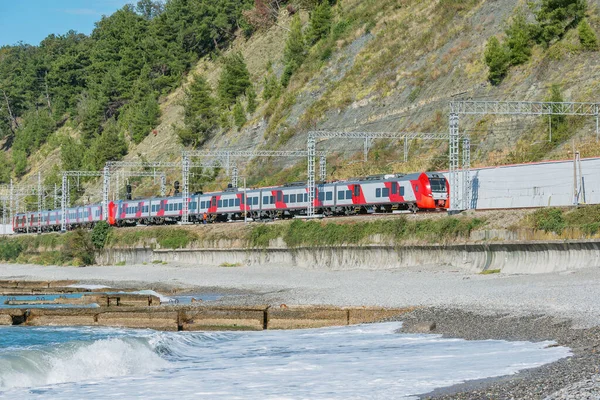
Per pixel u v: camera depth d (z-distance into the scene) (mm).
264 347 30922
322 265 66938
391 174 72438
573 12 87562
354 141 100062
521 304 35375
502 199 63469
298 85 119562
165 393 21359
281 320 38344
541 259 47875
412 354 26844
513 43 89250
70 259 101062
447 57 99688
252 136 119875
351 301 42438
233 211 89000
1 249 117938
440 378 21641
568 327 28797
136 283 68812
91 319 40125
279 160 109938
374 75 108062
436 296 41594
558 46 84875
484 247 52219
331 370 24328
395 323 35812
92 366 25875
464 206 66812
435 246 56906
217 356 28812
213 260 79938
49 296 59125
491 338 29297
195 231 86875
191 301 48719
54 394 21719
